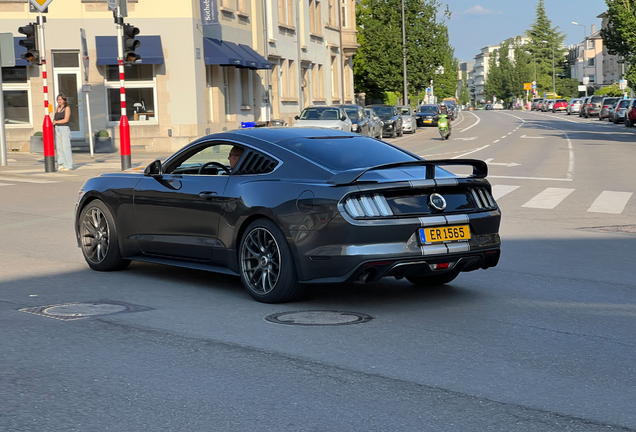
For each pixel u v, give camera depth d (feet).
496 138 136.67
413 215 21.56
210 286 25.64
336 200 21.12
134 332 19.60
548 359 17.46
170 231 25.54
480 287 25.59
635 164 77.66
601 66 474.90
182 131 103.81
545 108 369.71
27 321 20.62
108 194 27.45
